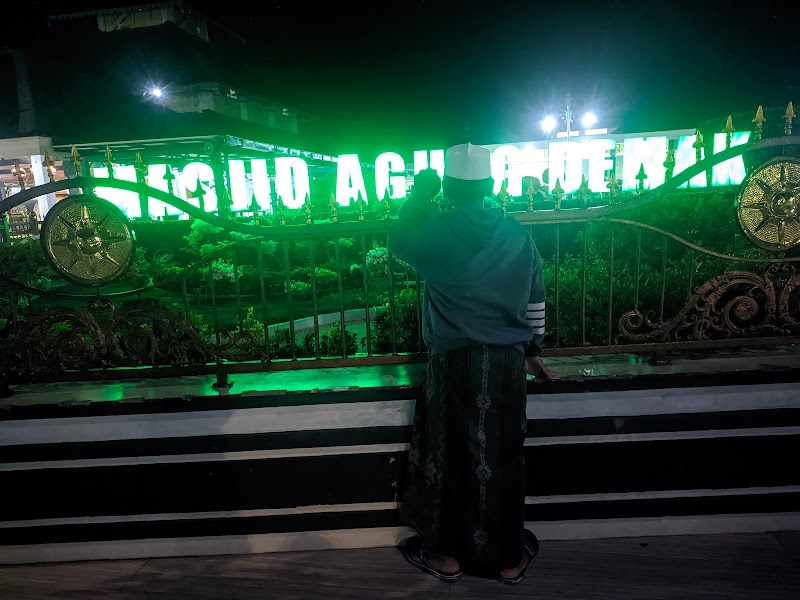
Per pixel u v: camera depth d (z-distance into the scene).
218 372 2.65
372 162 22.69
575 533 2.53
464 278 2.05
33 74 14.16
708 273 3.21
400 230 2.10
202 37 20.73
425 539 2.30
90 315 2.66
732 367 2.54
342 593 2.26
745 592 2.15
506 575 2.24
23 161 14.08
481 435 2.12
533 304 2.20
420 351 2.80
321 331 5.25
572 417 2.47
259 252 2.67
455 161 2.03
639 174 2.62
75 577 2.45
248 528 2.54
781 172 2.57
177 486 2.52
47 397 2.58
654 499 2.51
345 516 2.53
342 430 2.49
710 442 2.48
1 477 2.50
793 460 2.50
